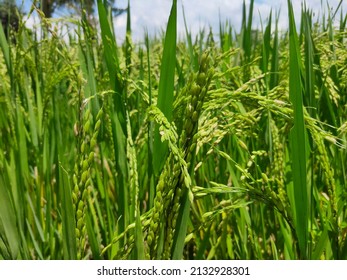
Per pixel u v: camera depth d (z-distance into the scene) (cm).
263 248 87
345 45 106
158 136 65
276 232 88
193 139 55
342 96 106
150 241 56
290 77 61
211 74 53
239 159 97
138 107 95
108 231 95
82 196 54
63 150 108
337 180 82
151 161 70
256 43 152
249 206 93
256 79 64
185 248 100
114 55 76
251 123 64
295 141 62
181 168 51
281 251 89
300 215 64
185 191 57
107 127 94
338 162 89
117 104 76
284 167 81
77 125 55
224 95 60
